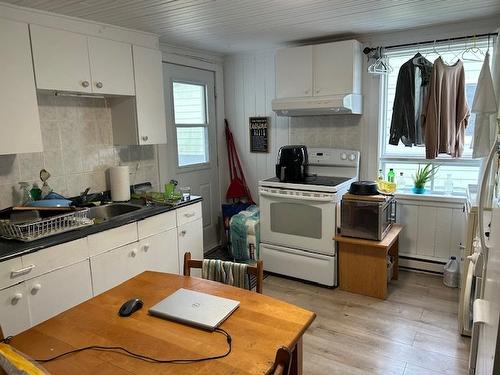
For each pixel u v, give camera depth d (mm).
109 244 2303
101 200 2828
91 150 2850
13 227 1973
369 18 2711
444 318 2623
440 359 2186
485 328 1278
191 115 3797
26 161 2428
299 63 3352
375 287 2955
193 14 2473
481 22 2855
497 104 2525
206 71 3902
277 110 3451
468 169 3199
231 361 1088
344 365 2158
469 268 2188
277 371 992
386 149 3506
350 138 3537
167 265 2775
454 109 2930
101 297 1525
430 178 3350
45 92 2430
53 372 1056
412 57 3191
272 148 3986
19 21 2143
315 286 3213
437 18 2766
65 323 1326
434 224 3281
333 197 2988
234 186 4176
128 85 2771
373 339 2402
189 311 1348
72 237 2076
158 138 3053
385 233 3012
